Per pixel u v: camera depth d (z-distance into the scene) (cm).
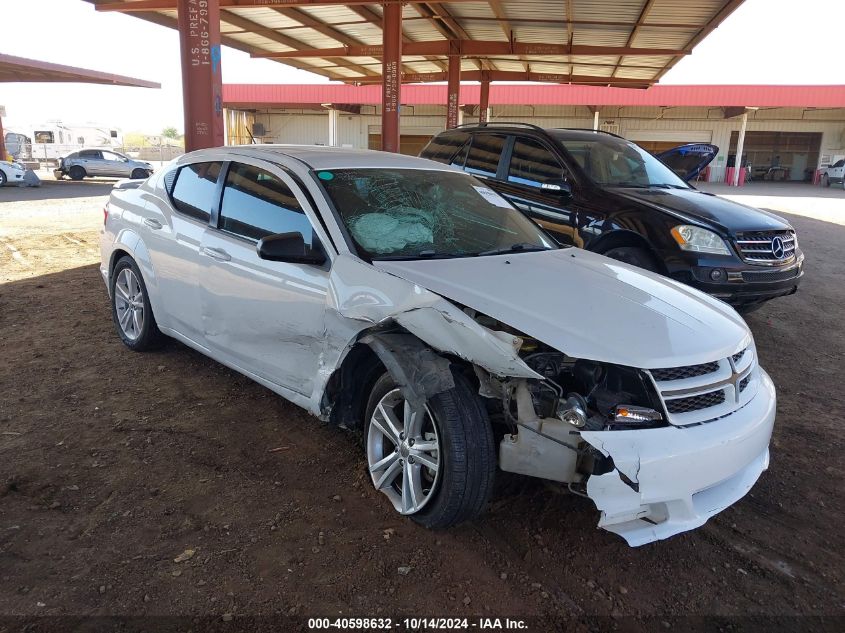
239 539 291
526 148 709
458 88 1700
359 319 305
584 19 1303
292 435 392
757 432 291
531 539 303
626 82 2125
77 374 473
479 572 278
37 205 1727
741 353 316
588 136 718
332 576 270
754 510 341
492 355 266
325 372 329
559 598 266
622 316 298
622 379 269
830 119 3934
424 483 311
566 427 260
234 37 1586
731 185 3606
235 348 396
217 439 383
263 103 3628
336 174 382
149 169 3209
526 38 1555
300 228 358
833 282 914
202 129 768
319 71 2194
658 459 254
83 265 888
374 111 4047
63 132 4703
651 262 589
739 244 562
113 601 248
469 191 436
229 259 389
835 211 1989
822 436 430
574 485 264
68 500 314
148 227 474
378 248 345
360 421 350
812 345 631
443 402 281
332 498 327
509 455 273
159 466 350
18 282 767
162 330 479
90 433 383
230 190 415
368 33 1562
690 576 285
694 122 3959
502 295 305
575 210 639
